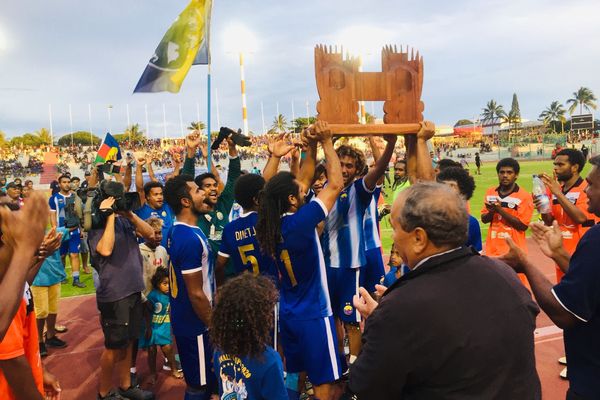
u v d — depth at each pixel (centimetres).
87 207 427
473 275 170
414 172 312
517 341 164
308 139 328
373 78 290
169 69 731
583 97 10375
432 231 174
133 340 441
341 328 473
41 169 4675
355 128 289
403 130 295
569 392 233
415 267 179
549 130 9569
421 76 296
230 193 532
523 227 506
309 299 333
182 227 356
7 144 9256
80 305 789
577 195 476
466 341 157
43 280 573
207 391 359
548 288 225
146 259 487
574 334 228
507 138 7544
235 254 365
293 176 327
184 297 351
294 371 341
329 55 284
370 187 414
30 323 241
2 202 361
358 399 173
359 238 428
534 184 466
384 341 164
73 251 911
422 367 160
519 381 164
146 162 765
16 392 216
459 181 393
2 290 158
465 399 157
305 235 313
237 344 241
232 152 537
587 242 212
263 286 252
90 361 559
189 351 353
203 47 729
